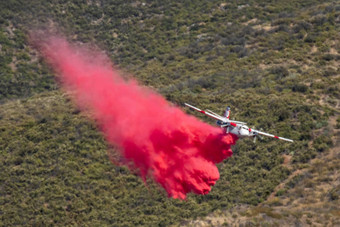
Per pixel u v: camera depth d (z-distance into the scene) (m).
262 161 127.69
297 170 122.06
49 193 133.00
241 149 132.62
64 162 140.75
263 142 133.25
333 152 124.62
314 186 114.00
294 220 103.38
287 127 136.00
